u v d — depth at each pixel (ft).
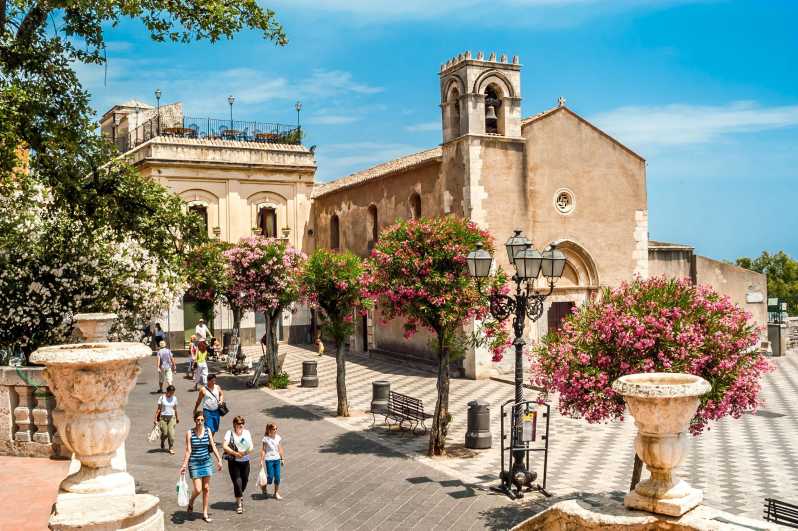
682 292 38.04
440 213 102.68
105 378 18.93
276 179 136.56
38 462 35.73
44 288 57.00
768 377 95.14
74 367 18.57
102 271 58.80
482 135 96.37
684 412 18.98
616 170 105.40
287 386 90.94
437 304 55.62
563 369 38.09
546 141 100.73
